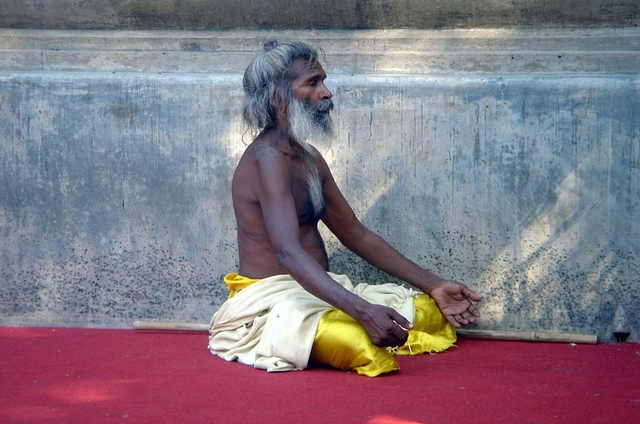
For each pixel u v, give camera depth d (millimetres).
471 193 3789
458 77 3811
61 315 3988
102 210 3947
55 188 3955
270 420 2223
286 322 2951
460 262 3807
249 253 3393
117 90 3916
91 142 3934
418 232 3834
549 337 3582
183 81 3895
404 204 3838
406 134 3824
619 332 3641
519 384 2695
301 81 3305
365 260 3736
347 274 3887
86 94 3926
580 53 3848
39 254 3980
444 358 3215
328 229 3881
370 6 3938
